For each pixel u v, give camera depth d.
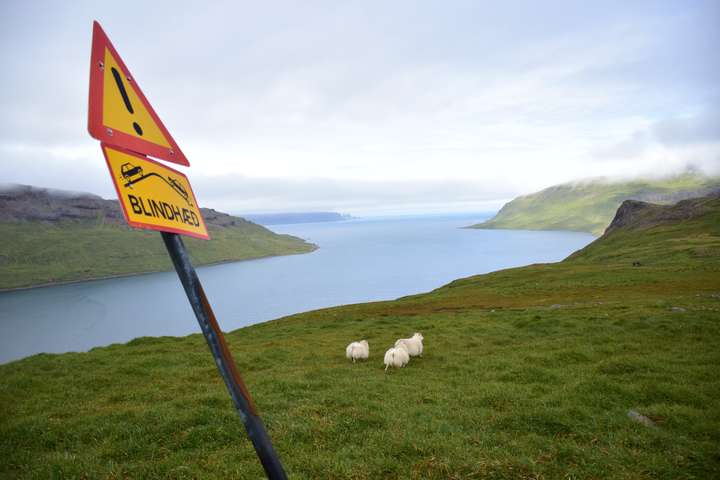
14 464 9.94
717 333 21.36
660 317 25.44
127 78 3.37
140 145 3.21
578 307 35.12
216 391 15.68
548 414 11.25
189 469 8.79
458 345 24.92
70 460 9.48
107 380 18.77
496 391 14.10
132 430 11.22
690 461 8.69
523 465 8.48
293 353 24.84
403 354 20.45
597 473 8.27
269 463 3.62
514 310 37.75
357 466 8.70
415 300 57.72
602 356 19.06
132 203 2.72
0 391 17.19
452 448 9.45
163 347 27.75
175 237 3.33
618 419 11.06
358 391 14.92
